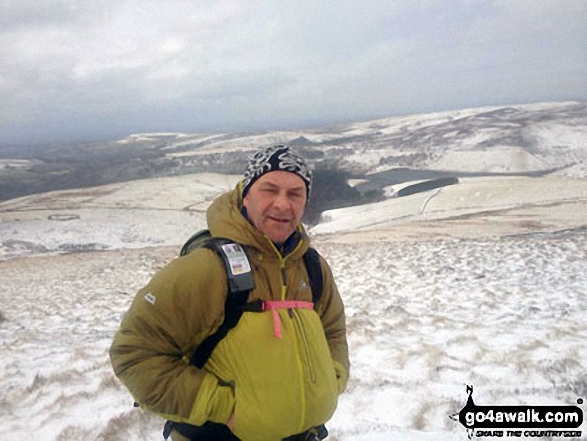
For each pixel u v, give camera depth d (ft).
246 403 7.64
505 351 24.31
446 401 18.45
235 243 8.06
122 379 7.87
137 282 71.15
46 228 226.79
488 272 53.01
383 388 20.29
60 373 25.17
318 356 8.26
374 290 49.90
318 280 8.91
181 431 8.31
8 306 60.59
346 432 16.16
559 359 22.39
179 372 7.66
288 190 8.05
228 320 7.80
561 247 64.03
